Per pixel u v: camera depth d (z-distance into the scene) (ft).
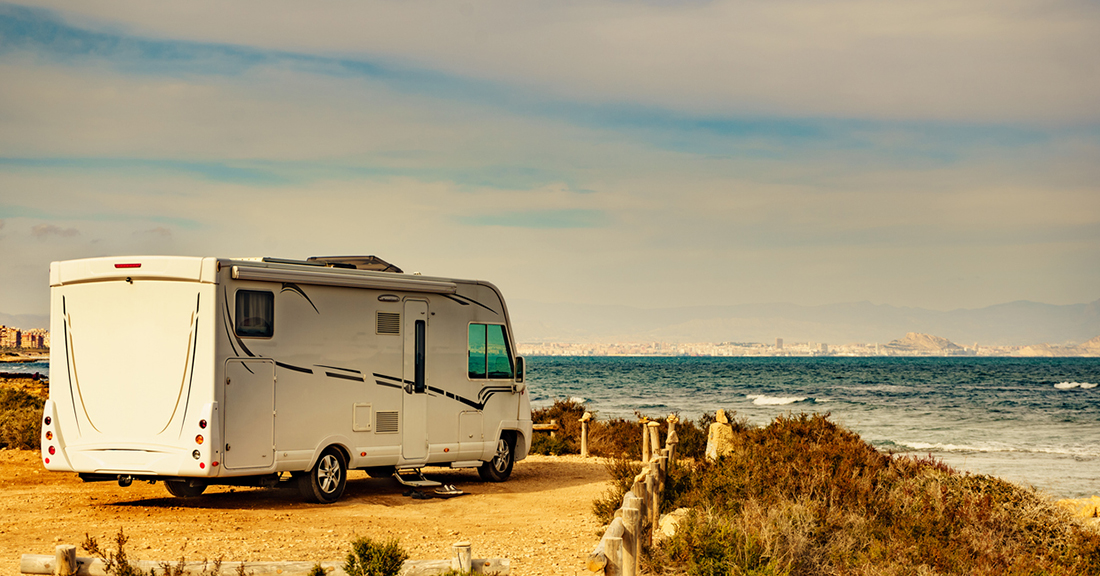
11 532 28.89
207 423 32.30
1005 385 245.24
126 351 33.47
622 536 19.66
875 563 28.43
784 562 26.89
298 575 20.40
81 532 28.99
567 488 45.55
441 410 42.24
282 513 34.37
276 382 34.94
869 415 138.51
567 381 273.13
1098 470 76.23
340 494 37.86
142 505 35.55
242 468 33.55
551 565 26.63
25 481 42.11
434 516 35.32
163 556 25.25
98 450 33.42
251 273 33.81
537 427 67.87
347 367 37.86
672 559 26.40
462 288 43.68
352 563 20.29
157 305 33.30
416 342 41.14
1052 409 150.30
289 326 35.58
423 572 20.45
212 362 32.58
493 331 45.50
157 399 32.96
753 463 38.11
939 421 126.62
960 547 31.35
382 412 39.29
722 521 28.17
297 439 35.68
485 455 44.70
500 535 31.40
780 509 31.32
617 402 175.22
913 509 34.81
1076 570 31.48
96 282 34.09
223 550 26.53
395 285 39.75
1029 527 36.47
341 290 37.83
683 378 297.12
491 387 45.19
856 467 38.88
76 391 34.01
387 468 40.37
